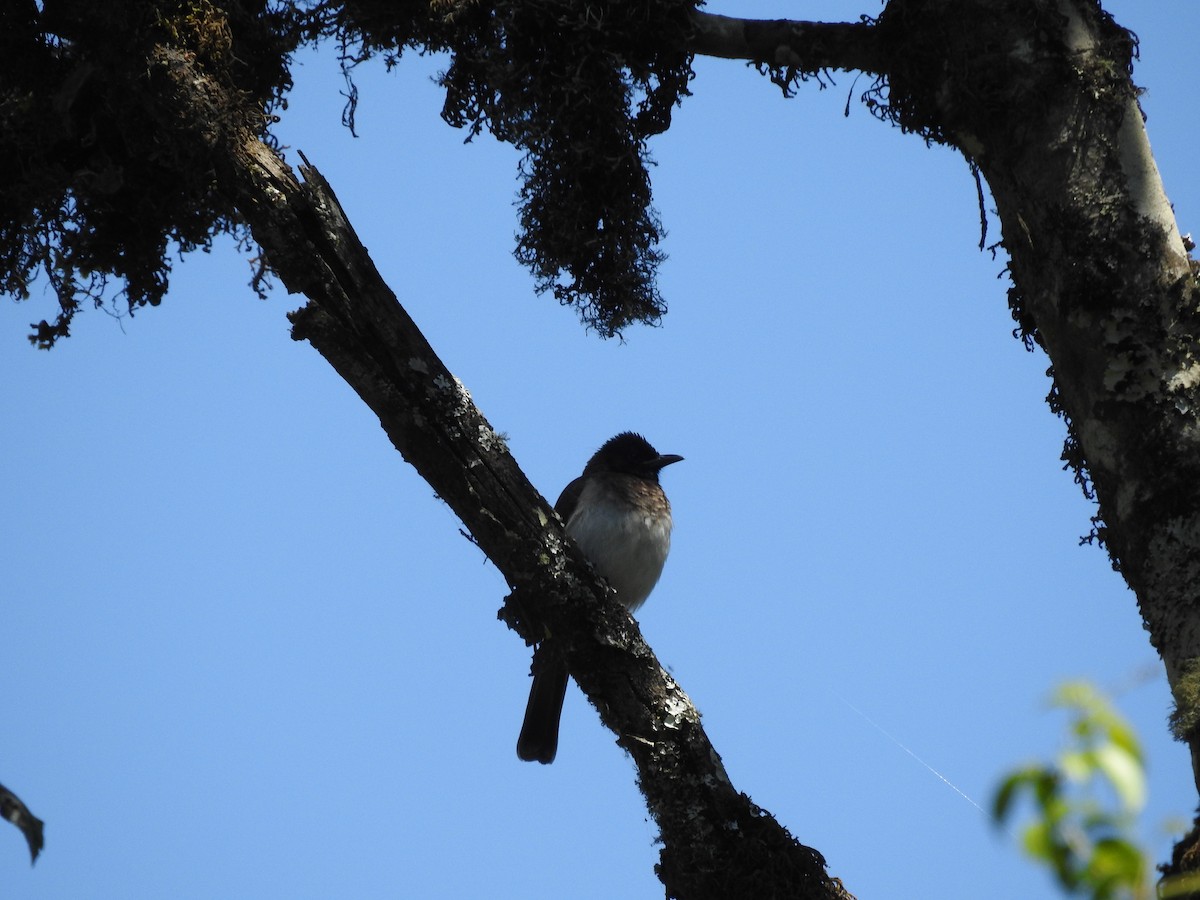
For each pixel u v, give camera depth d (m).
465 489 10.43
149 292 11.95
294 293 10.20
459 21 11.73
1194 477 8.52
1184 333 8.83
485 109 11.98
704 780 10.55
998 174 9.74
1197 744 7.73
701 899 10.27
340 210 10.20
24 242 11.80
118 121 10.93
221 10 10.83
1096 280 9.04
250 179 10.15
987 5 9.88
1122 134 9.34
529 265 12.13
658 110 11.91
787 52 11.35
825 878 10.34
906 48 10.55
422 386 10.23
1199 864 7.06
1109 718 4.49
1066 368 9.16
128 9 10.36
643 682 10.76
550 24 11.47
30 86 11.17
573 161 11.63
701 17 11.62
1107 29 9.73
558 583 10.66
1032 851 4.56
